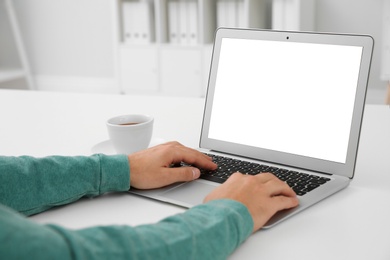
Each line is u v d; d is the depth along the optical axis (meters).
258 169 1.13
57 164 1.01
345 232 0.87
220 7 4.16
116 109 1.71
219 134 1.25
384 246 0.82
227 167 1.15
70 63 5.23
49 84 5.32
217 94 1.27
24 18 5.25
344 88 1.08
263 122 1.19
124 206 1.00
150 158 1.06
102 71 5.16
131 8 4.45
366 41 1.06
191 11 4.26
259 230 0.89
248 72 1.22
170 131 1.46
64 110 1.71
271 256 0.80
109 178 1.03
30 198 0.96
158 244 0.70
